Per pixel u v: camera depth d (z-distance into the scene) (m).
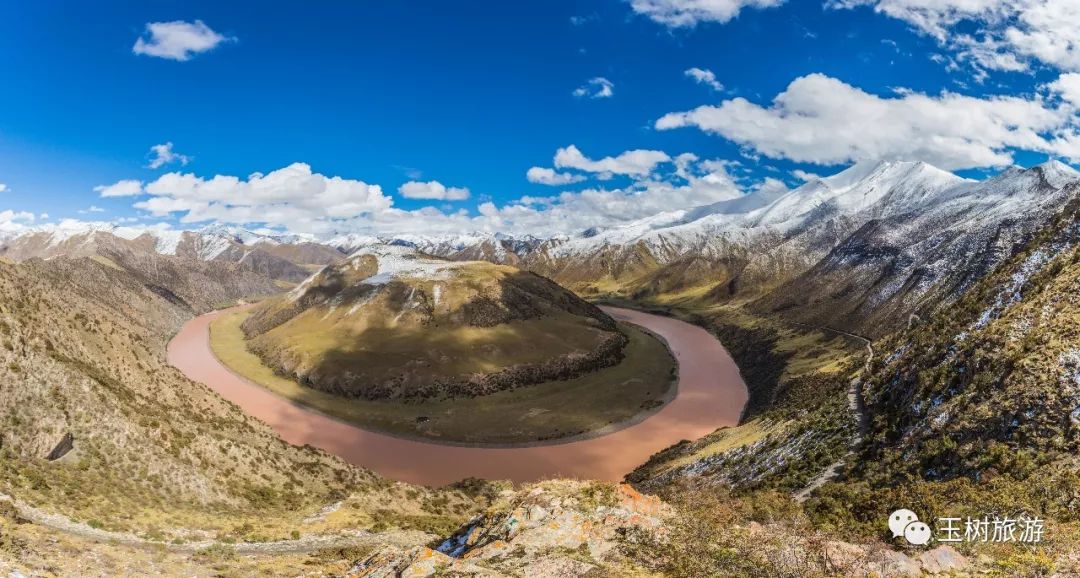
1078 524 22.58
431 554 19.08
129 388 60.94
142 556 26.94
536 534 20.67
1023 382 36.81
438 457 96.31
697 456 74.81
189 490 44.41
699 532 19.89
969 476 33.41
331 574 29.09
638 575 17.52
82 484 37.03
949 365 47.38
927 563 18.75
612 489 23.38
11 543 22.62
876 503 29.39
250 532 36.81
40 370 45.47
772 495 30.23
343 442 102.88
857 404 60.03
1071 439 31.28
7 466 34.38
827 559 18.31
